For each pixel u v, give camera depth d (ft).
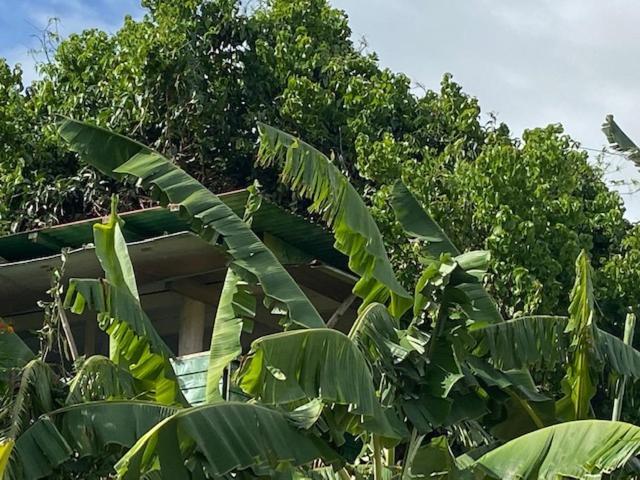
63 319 34.32
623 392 35.22
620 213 55.16
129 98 58.85
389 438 30.19
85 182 57.88
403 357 29.35
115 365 30.68
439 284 30.01
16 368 29.09
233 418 25.17
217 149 60.54
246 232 31.58
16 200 57.93
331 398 25.90
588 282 32.83
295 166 30.81
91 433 26.91
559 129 51.52
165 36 58.90
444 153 53.83
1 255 48.85
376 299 32.83
